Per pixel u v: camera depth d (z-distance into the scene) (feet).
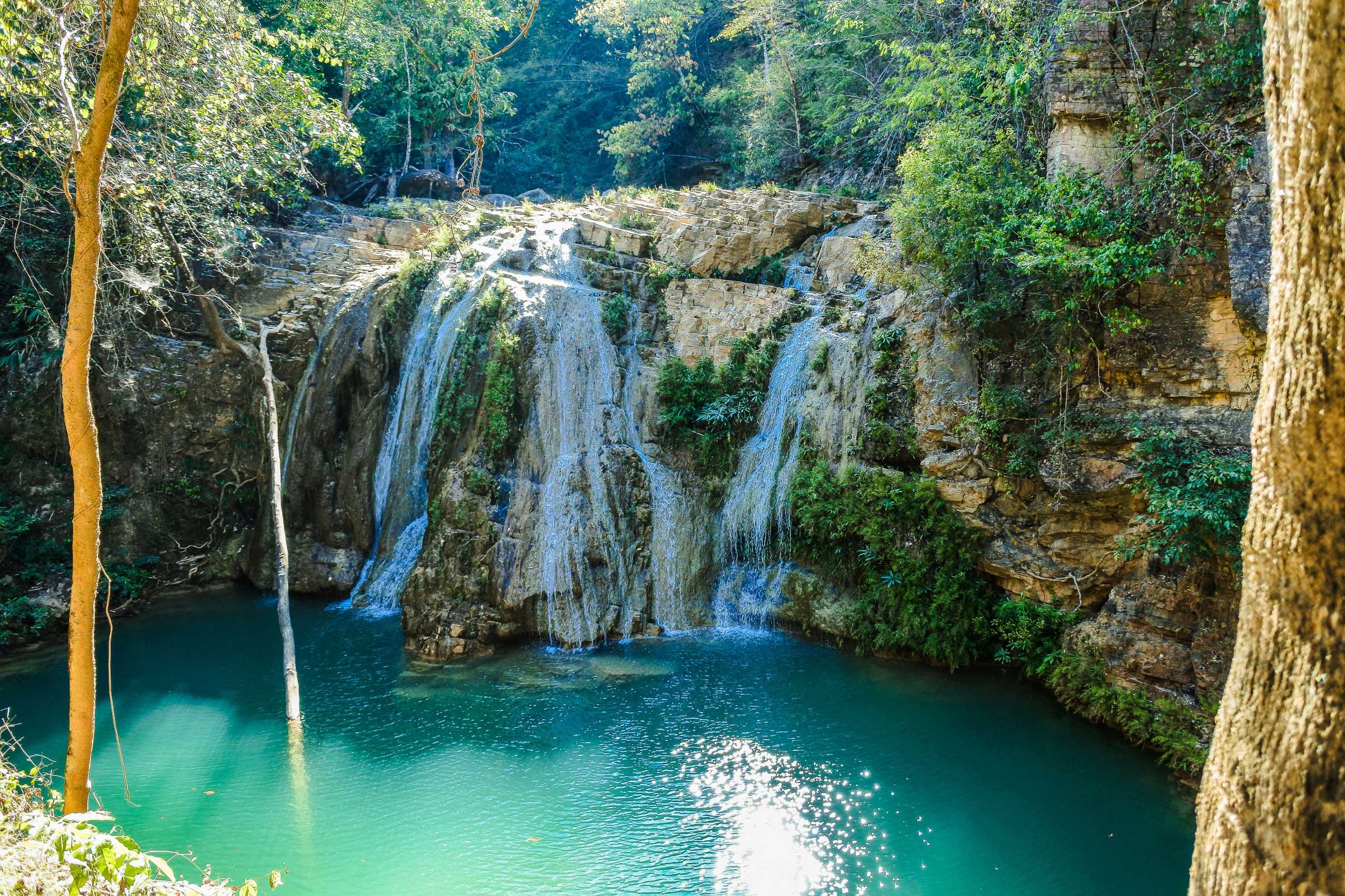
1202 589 39.78
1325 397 9.70
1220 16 42.09
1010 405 47.62
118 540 63.21
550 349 60.13
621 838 32.53
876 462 53.78
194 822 33.73
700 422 60.95
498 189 141.69
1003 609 47.39
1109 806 34.58
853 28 81.51
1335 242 9.52
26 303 62.34
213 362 69.05
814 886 29.66
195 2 45.14
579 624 52.13
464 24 109.09
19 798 22.40
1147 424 42.98
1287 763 10.08
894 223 52.39
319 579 62.54
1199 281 42.04
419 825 33.50
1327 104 9.42
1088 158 45.96
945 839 32.24
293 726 41.93
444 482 55.52
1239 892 10.55
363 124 114.32
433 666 48.96
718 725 41.63
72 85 37.22
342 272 78.89
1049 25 47.52
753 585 56.08
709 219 73.26
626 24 122.31
